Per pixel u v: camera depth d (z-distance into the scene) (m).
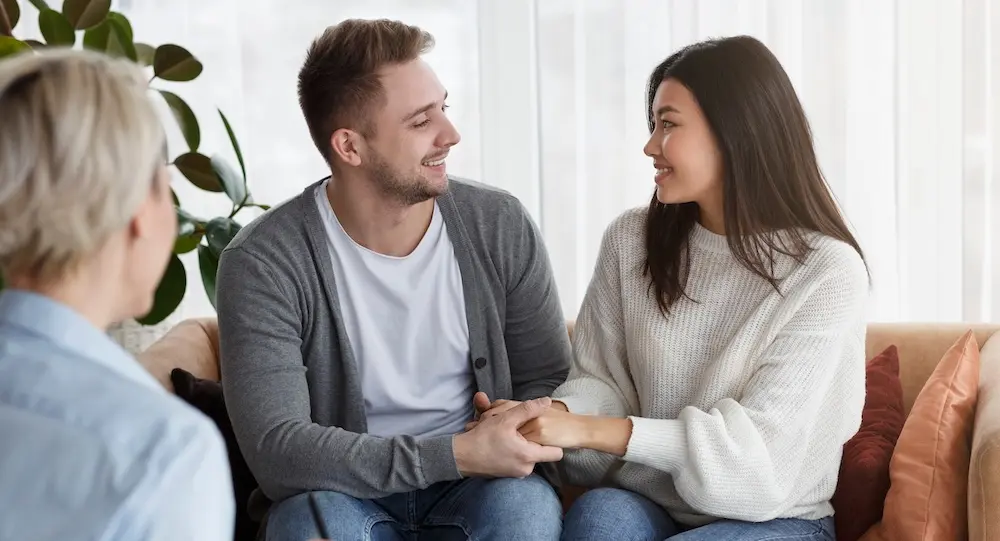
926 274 2.69
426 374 1.97
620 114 2.79
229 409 1.85
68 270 0.95
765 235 1.78
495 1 2.81
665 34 2.76
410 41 1.89
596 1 2.77
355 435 1.77
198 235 2.54
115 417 0.88
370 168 1.88
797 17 2.68
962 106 2.61
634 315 1.92
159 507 0.85
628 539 1.69
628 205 2.82
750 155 1.75
